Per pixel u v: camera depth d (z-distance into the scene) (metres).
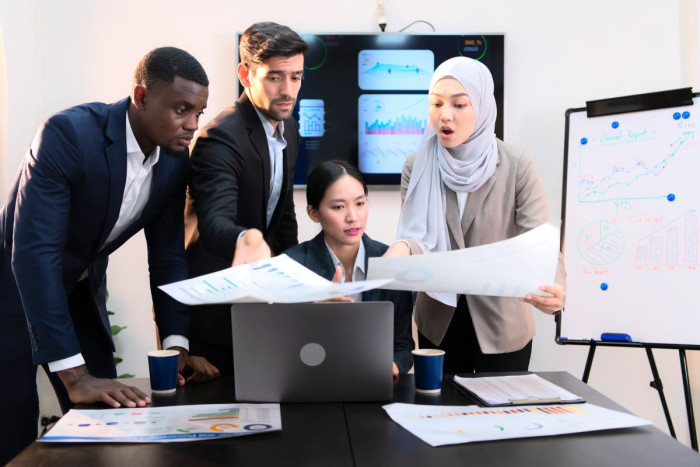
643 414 3.04
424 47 3.00
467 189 1.89
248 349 1.33
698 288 2.35
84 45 2.97
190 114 1.48
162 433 1.13
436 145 1.99
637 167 2.48
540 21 3.04
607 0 3.03
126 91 2.99
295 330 1.32
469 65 1.88
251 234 1.46
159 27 3.00
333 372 1.33
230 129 1.78
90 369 1.77
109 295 3.02
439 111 1.88
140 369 3.03
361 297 1.69
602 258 2.50
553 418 1.20
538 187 1.89
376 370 1.33
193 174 1.76
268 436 1.13
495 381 1.47
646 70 3.03
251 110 1.84
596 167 2.55
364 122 3.02
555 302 1.52
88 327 1.77
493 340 1.83
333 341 1.32
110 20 2.98
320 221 1.76
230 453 1.05
